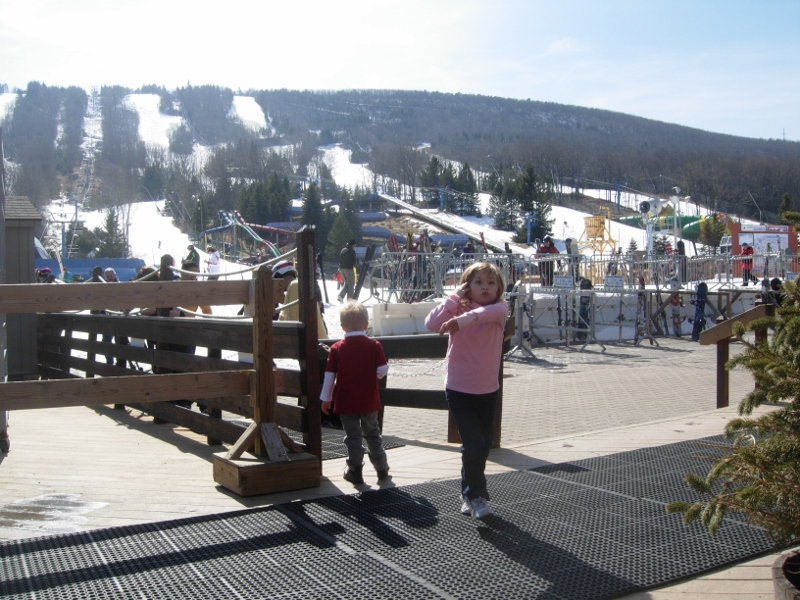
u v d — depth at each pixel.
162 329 7.26
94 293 4.83
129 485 5.31
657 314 20.78
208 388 5.11
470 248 24.39
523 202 100.94
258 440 5.27
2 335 6.01
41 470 5.79
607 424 7.89
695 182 129.25
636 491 4.95
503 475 5.41
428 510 4.56
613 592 3.36
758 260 23.66
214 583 3.46
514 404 9.40
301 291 5.45
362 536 4.09
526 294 15.71
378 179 178.50
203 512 4.64
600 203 150.50
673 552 3.84
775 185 123.94
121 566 3.66
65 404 4.58
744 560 3.79
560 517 4.42
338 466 5.87
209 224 111.62
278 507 4.60
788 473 3.01
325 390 5.16
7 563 3.70
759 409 7.99
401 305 17.14
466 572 3.58
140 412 8.88
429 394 6.91
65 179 177.62
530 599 3.29
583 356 15.62
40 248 51.56
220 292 5.17
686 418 7.71
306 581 3.48
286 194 110.94
